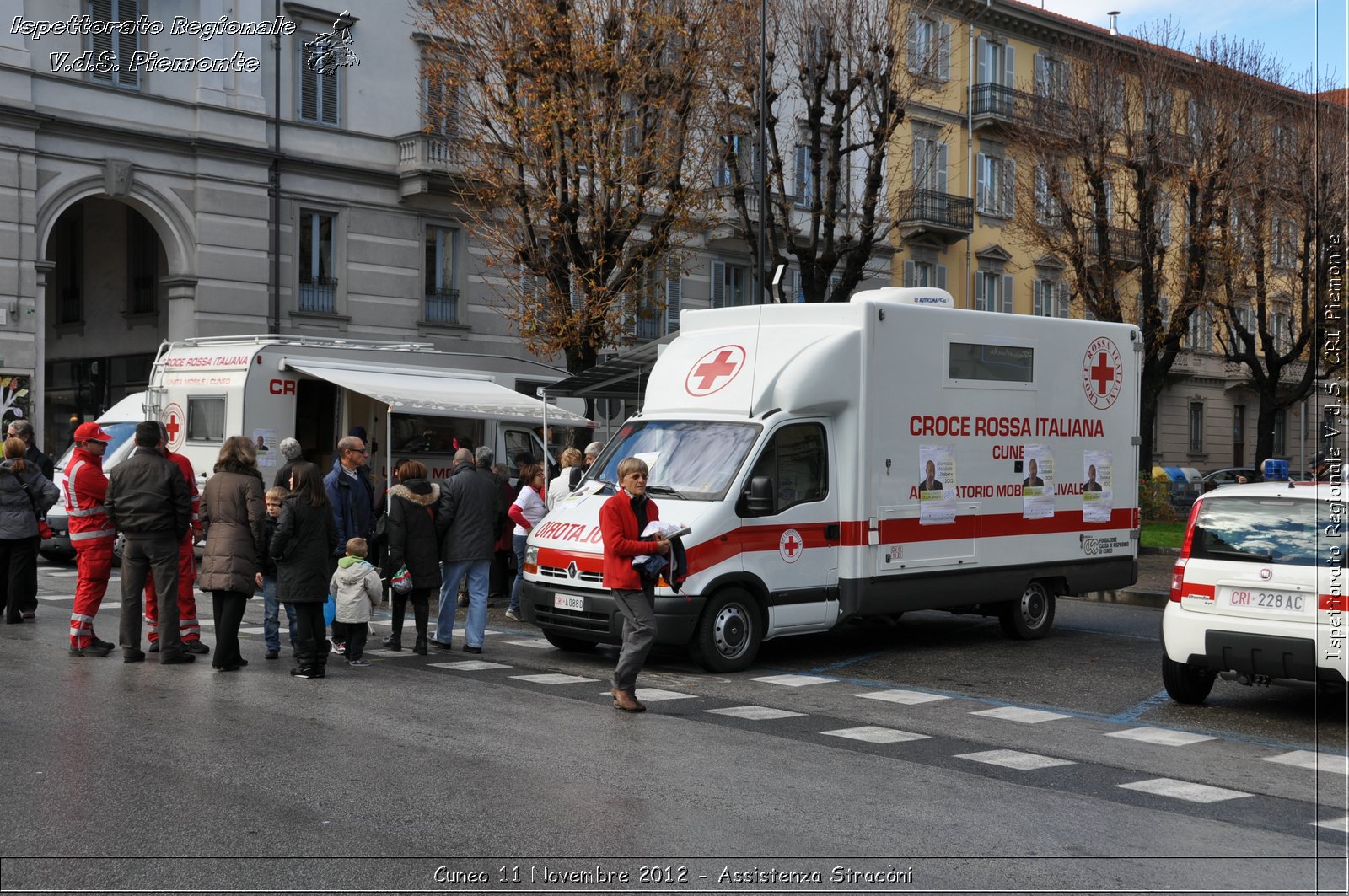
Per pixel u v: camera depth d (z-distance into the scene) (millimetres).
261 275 26859
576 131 21188
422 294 29672
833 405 11594
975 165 39875
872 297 12227
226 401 17328
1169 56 28969
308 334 27781
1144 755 8156
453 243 30375
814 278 24109
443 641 11828
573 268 21859
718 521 10789
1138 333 14531
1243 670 9094
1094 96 29078
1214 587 9266
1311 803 7027
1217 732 8969
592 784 6855
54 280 30891
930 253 38656
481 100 22594
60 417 30812
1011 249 41375
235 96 26422
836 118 23875
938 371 12297
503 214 28219
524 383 21516
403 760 7277
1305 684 10992
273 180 27125
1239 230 29422
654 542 9031
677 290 33625
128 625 10461
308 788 6602
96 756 7180
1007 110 39625
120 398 29094
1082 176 29562
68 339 30469
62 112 24094
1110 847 6020
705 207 23609
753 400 11359
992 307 41062
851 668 11516
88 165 24562
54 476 18875
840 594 11648
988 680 11000
